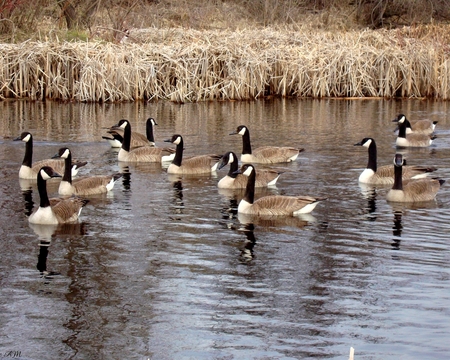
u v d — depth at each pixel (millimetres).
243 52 38094
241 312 11523
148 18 44781
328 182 20328
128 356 10211
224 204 17953
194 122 30969
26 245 14617
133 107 34969
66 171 18672
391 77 39031
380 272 13141
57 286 12523
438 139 27703
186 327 11023
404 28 44906
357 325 11055
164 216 16797
